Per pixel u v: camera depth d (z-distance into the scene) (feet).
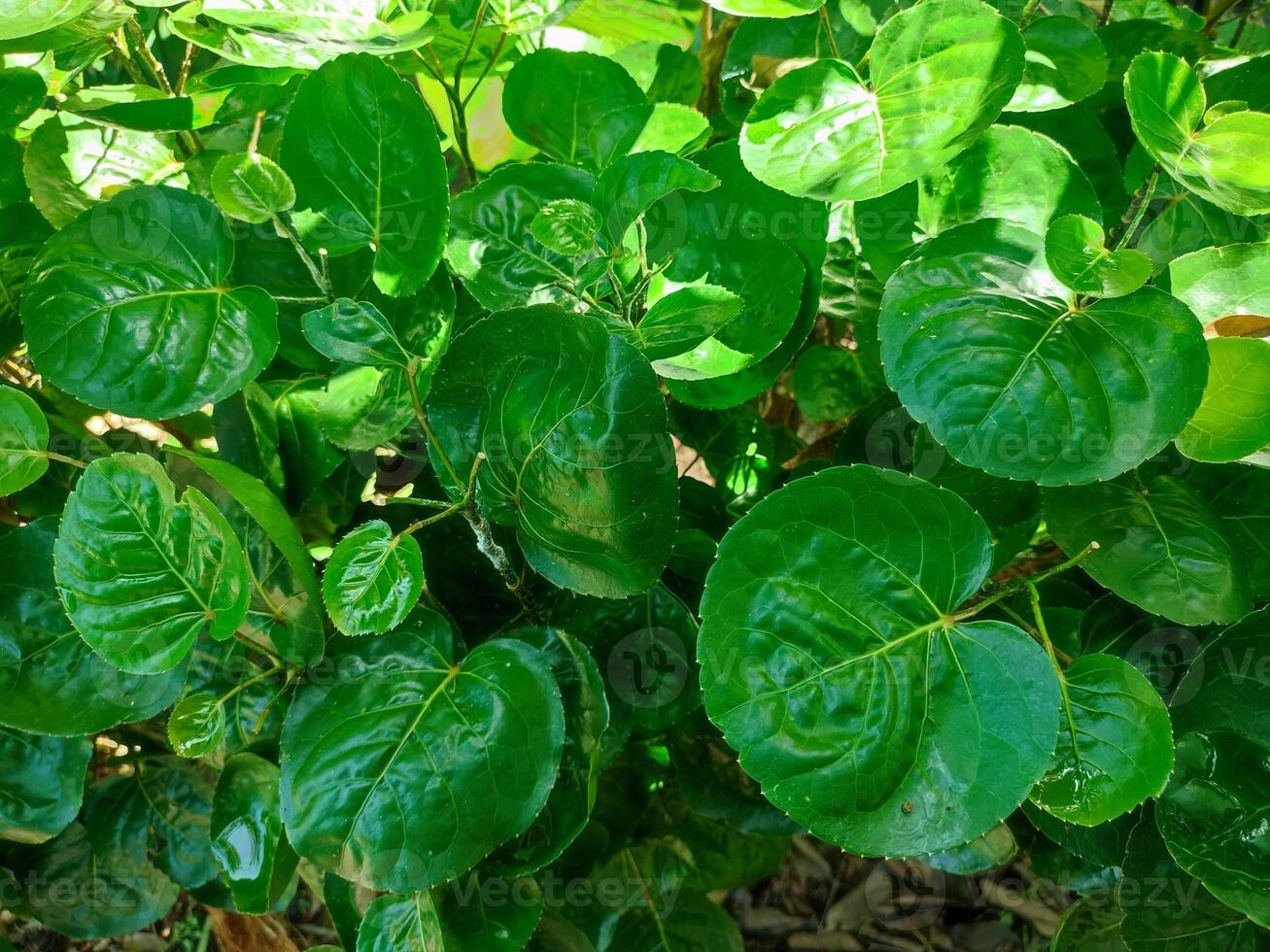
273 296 1.06
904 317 0.96
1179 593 0.98
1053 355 0.92
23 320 0.98
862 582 0.97
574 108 1.19
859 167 1.00
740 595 0.96
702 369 1.10
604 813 1.33
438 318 1.09
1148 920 1.10
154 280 1.02
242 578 0.96
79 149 1.19
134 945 1.70
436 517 0.97
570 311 0.95
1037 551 1.41
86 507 0.90
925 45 0.99
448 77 1.30
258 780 1.10
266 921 1.52
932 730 0.94
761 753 0.95
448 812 0.97
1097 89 1.13
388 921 1.05
